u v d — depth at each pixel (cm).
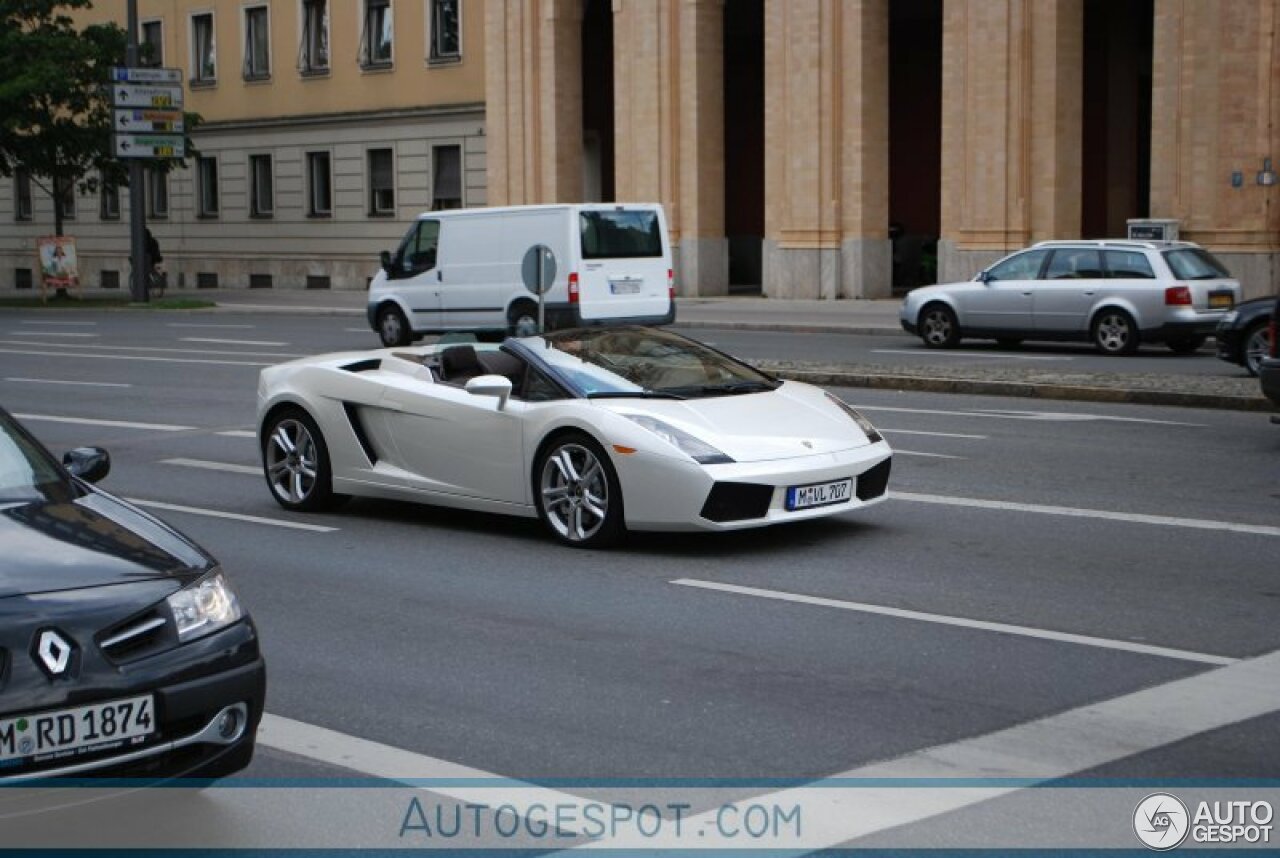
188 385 2373
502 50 4756
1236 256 3375
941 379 2159
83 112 5031
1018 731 721
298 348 3031
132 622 577
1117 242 2661
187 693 577
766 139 4197
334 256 5425
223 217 5794
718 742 713
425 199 5109
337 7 5316
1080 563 1066
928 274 4716
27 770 546
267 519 1295
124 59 5041
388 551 1154
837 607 957
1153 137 3488
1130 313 2611
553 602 985
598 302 2817
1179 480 1391
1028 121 3694
